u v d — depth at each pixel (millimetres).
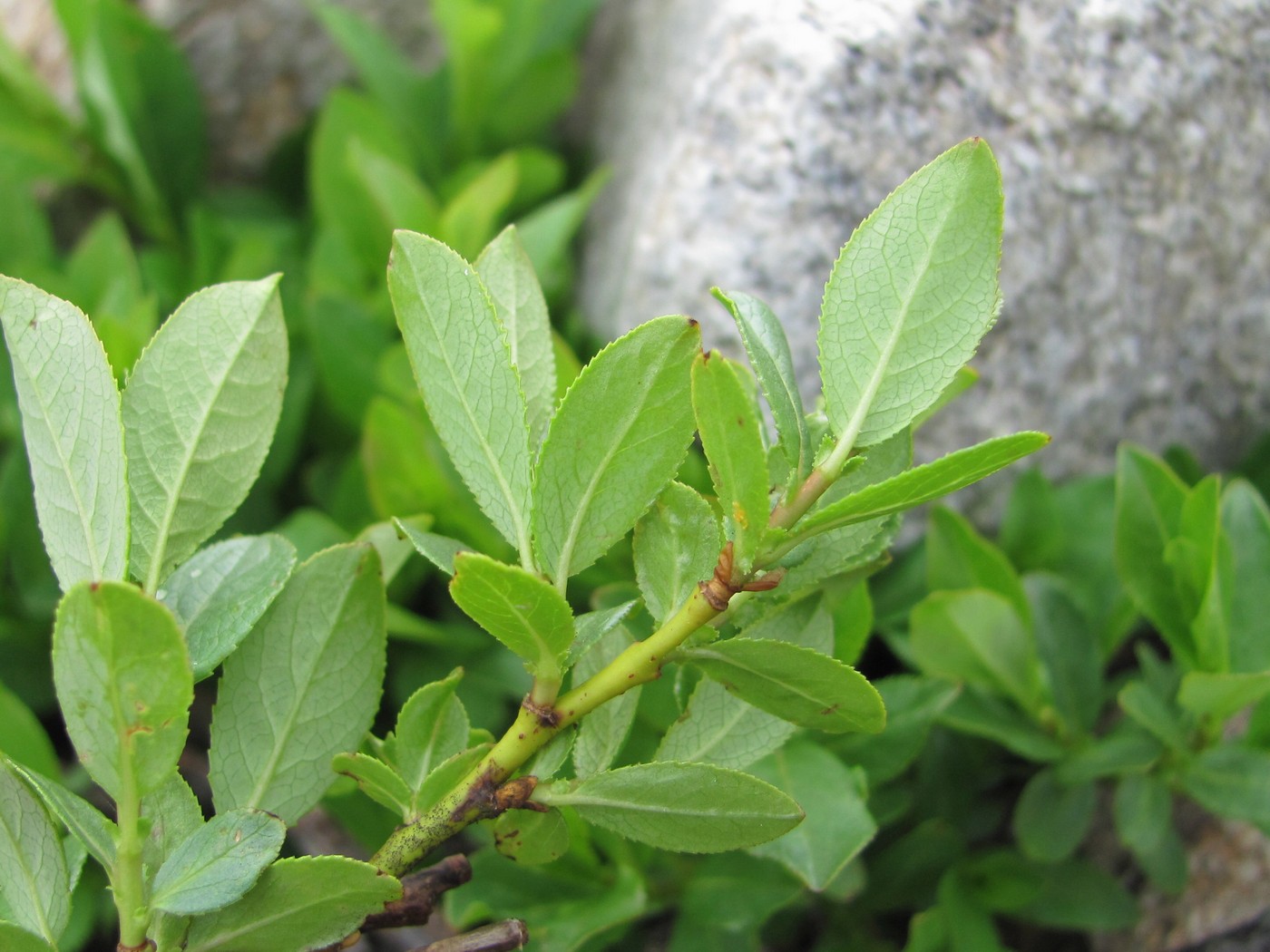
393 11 440
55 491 202
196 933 201
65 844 220
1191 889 296
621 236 354
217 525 212
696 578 205
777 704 201
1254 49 294
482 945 211
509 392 201
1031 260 294
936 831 288
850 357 197
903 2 288
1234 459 334
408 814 210
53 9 391
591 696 200
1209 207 300
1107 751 277
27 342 200
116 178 415
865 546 217
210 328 210
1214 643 267
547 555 201
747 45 297
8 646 323
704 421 188
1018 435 181
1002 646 274
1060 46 290
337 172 374
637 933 294
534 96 414
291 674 218
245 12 425
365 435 287
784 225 291
